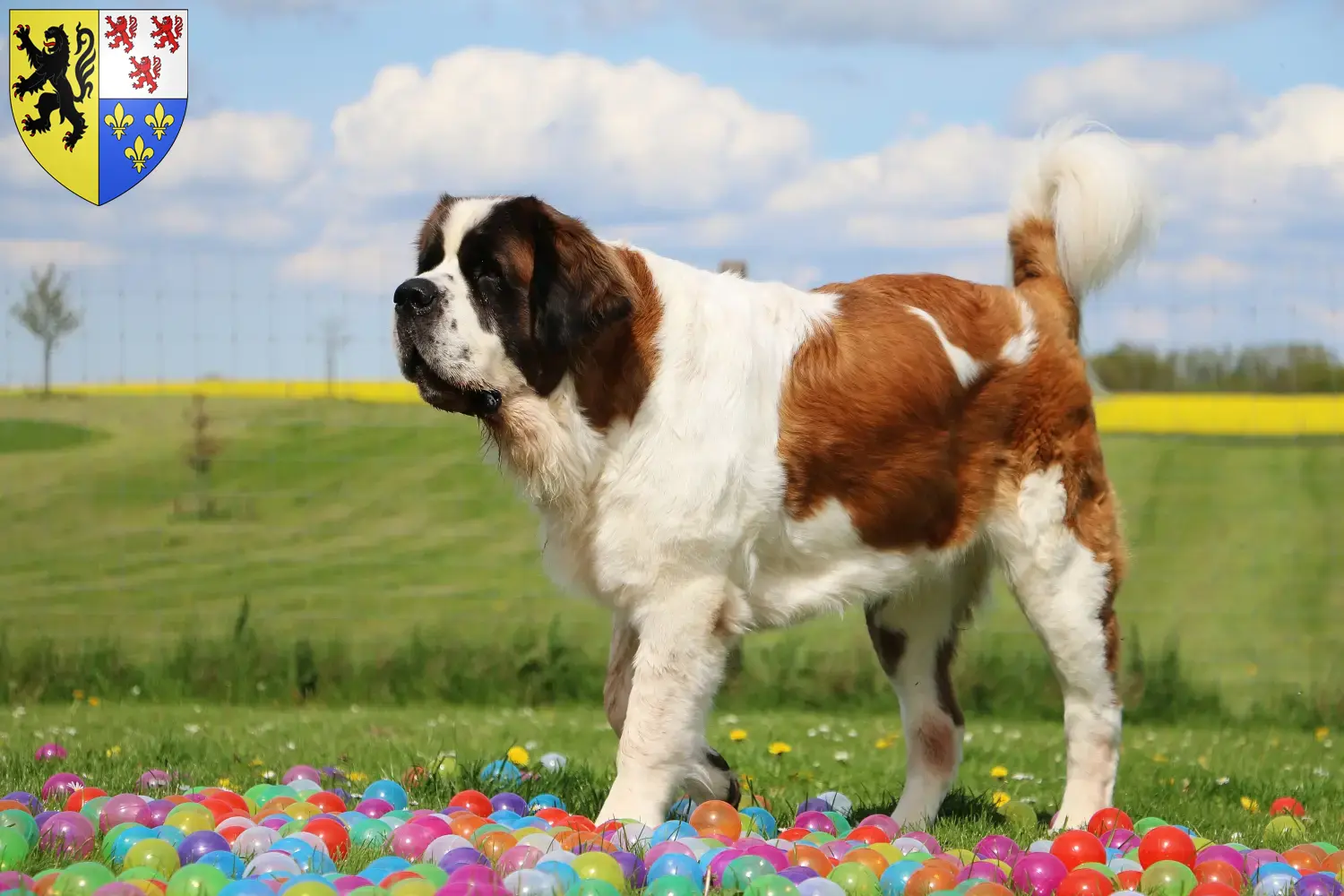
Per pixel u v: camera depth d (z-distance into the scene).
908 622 6.70
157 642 12.62
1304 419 23.33
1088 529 6.41
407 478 20.98
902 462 6.05
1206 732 11.02
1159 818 6.34
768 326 5.92
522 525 20.03
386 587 16.61
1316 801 7.42
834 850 5.02
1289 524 20.48
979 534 6.38
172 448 18.23
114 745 8.14
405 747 8.34
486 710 11.22
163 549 17.28
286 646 11.92
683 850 4.67
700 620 5.63
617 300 5.53
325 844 4.68
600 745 8.95
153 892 3.96
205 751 7.95
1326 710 11.43
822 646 13.91
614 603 5.79
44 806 5.56
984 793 7.21
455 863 4.41
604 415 5.61
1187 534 20.25
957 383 6.14
